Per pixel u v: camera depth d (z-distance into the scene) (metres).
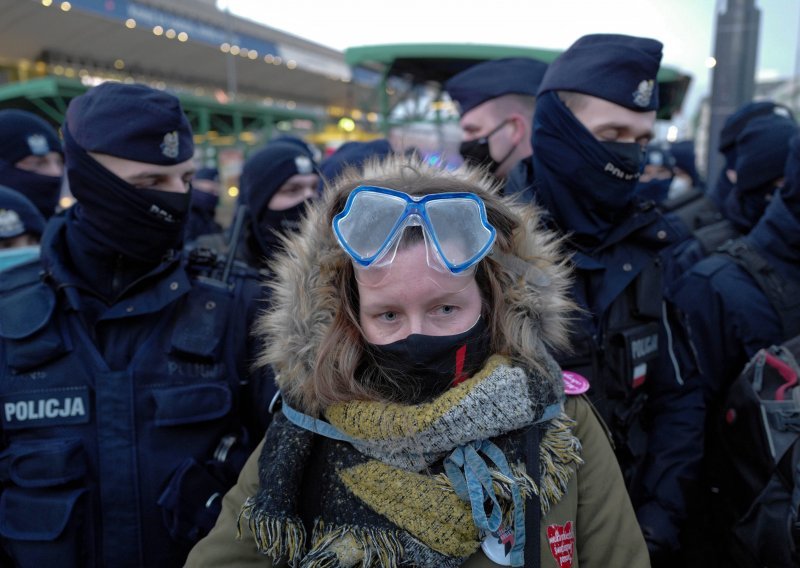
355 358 0.90
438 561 0.83
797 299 1.76
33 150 2.60
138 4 19.55
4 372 1.21
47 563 1.15
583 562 0.96
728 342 1.81
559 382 0.96
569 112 1.43
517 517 0.85
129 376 1.24
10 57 19.38
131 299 1.28
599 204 1.46
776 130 2.29
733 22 4.36
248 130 13.61
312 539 0.90
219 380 1.30
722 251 1.94
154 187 1.30
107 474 1.20
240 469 1.31
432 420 0.81
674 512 1.46
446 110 5.88
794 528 1.26
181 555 1.23
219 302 1.34
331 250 0.95
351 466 0.89
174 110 1.28
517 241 0.97
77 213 1.33
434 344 0.84
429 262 0.81
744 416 1.42
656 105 1.46
